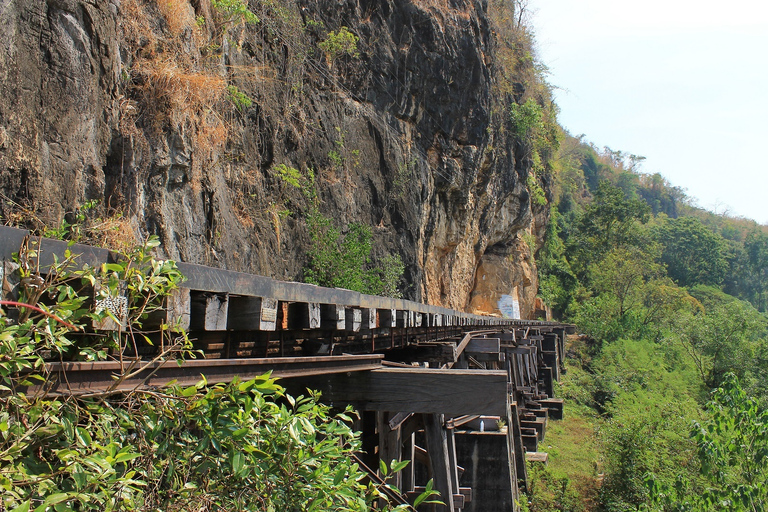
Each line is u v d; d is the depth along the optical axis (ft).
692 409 59.52
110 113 21.61
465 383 15.43
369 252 50.24
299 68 46.03
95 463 7.00
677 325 113.29
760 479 31.60
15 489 6.63
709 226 348.38
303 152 45.44
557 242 158.71
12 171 16.92
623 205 169.68
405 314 23.49
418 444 33.27
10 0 17.25
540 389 85.15
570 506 49.34
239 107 34.88
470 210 82.33
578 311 142.51
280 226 39.55
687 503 35.24
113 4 21.97
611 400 88.58
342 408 15.83
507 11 102.12
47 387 7.69
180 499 8.34
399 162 60.13
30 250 7.65
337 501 9.63
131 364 8.63
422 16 63.77
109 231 19.61
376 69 57.98
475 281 105.91
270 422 9.29
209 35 31.01
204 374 10.29
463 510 38.75
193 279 10.36
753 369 96.58
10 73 17.01
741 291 263.29
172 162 24.99
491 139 81.61
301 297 13.92
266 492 8.80
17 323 7.39
